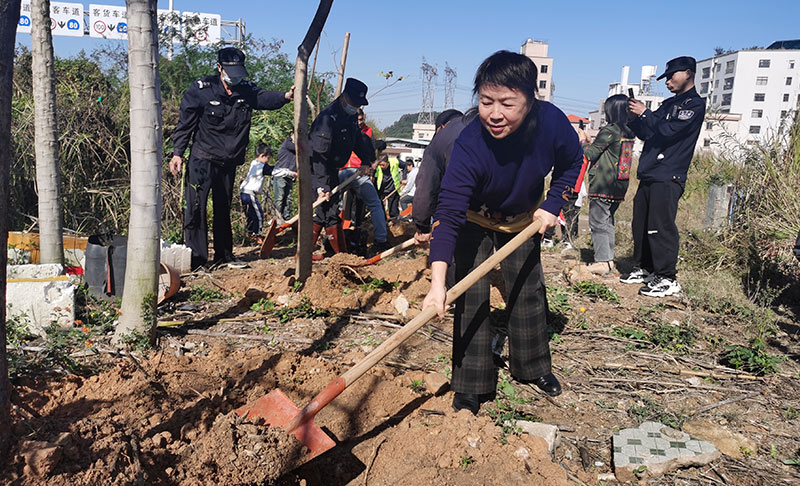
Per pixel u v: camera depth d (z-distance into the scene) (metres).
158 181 3.80
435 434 2.89
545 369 3.56
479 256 3.26
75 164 7.57
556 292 5.62
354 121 6.67
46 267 4.52
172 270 4.86
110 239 5.37
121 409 2.96
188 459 2.47
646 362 4.10
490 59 2.66
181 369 3.51
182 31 13.48
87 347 3.74
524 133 2.82
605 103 6.51
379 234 7.47
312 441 2.55
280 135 11.80
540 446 2.87
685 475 2.80
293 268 6.22
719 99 104.50
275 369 3.51
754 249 6.65
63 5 25.94
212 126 5.96
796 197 7.07
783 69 96.31
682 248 7.41
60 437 2.30
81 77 10.81
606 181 6.47
